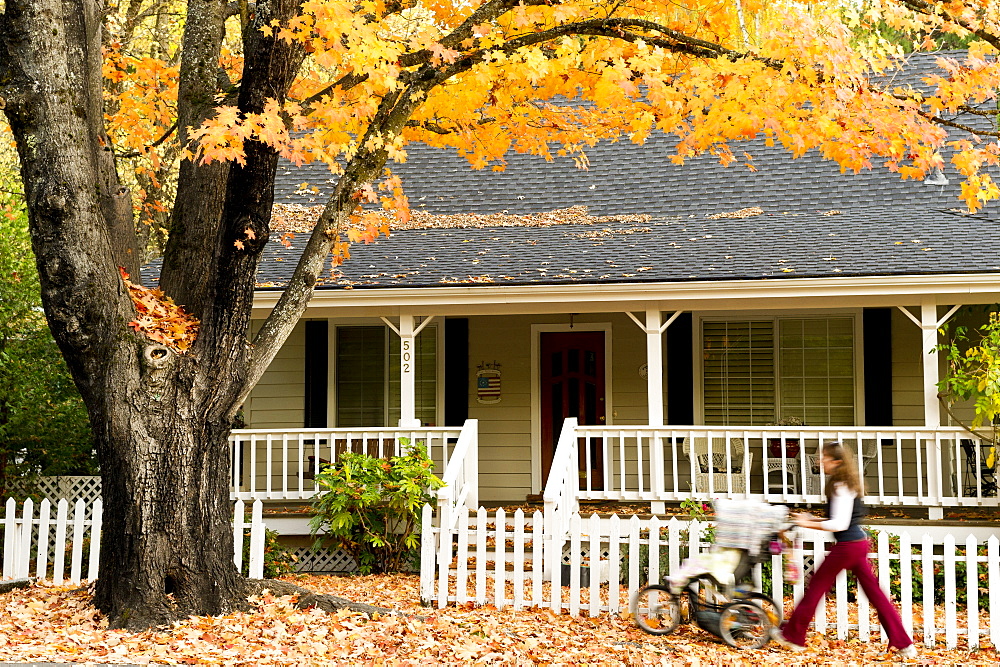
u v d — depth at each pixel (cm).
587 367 1565
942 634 871
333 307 1308
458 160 1753
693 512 1149
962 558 848
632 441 1537
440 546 955
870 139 876
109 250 786
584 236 1470
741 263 1275
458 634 805
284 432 1277
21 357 1377
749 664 766
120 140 1454
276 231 1565
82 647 700
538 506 1340
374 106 895
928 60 1728
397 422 1588
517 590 934
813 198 1552
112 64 1034
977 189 905
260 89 786
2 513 1352
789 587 1040
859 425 1469
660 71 911
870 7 945
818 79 866
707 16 977
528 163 1730
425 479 1167
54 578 988
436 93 987
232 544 833
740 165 1644
